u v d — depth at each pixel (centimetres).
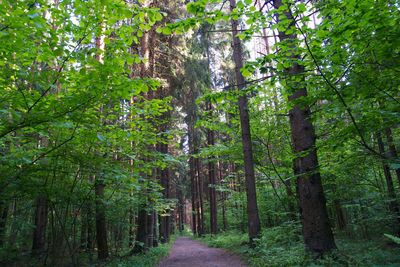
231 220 2080
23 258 945
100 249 966
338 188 1095
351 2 375
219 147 1283
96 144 612
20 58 445
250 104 1216
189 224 6338
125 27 493
